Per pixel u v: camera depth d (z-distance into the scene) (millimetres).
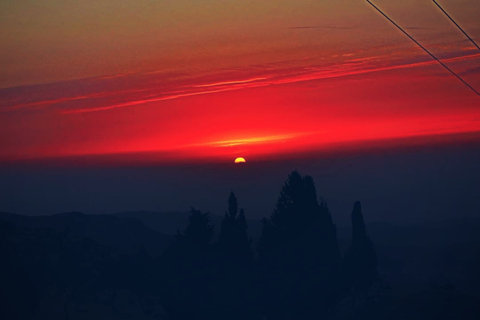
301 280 128750
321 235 132625
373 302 122625
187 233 135125
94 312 116312
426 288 125250
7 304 105000
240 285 129125
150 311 124000
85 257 136250
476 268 172750
